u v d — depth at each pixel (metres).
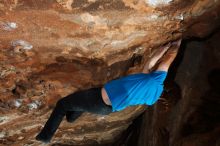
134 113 7.80
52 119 4.09
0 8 3.79
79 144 9.10
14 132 7.08
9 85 5.33
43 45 4.66
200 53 5.99
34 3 3.83
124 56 5.41
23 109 6.05
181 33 5.12
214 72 6.16
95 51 5.06
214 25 5.20
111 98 3.88
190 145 5.95
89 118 7.62
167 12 4.47
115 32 4.66
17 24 4.12
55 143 8.75
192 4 4.41
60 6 3.94
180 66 6.08
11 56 4.71
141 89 3.93
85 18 4.23
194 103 6.36
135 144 8.30
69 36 4.56
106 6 4.08
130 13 4.30
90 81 5.71
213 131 5.92
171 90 6.34
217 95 6.25
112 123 8.17
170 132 6.50
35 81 5.40
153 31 4.87
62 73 5.39
